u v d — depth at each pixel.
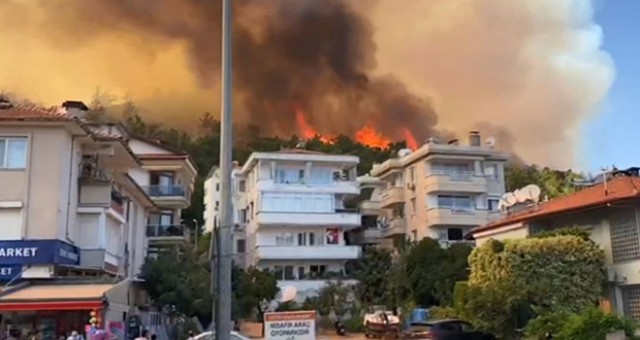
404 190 69.31
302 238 62.09
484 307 28.00
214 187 82.38
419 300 51.06
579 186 48.22
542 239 30.42
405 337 31.56
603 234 30.73
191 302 38.38
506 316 27.80
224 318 10.09
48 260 27.39
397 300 51.91
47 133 29.06
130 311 31.27
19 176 28.39
